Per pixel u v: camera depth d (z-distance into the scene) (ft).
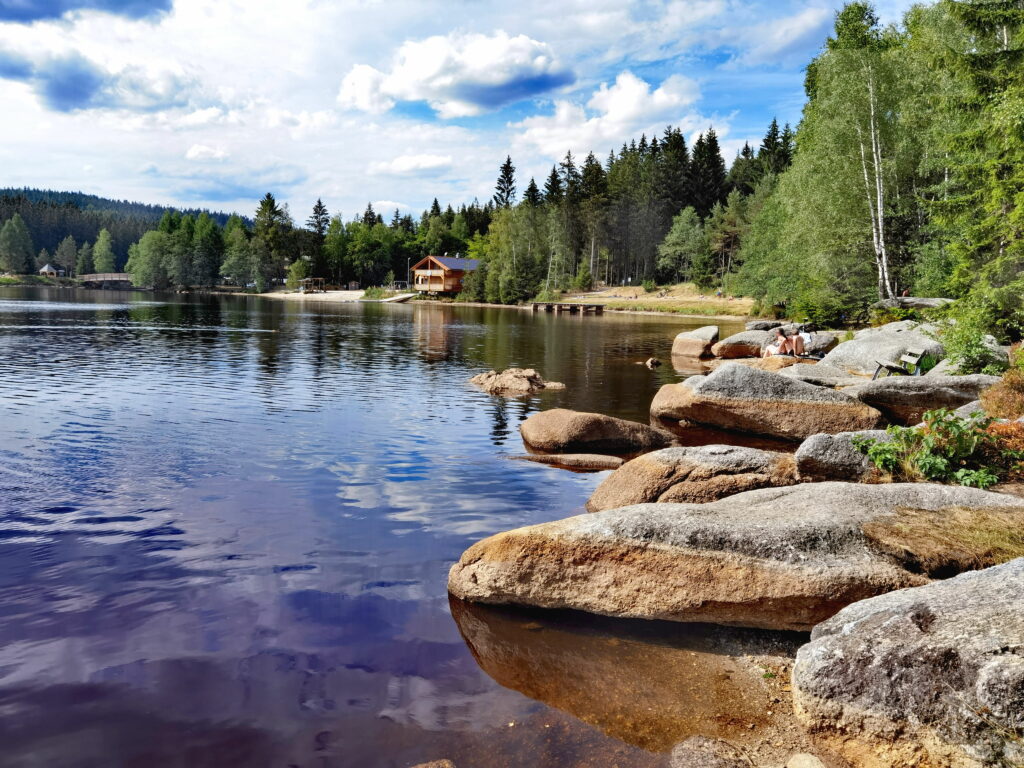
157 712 12.48
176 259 401.49
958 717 10.69
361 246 417.49
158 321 130.52
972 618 11.93
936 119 98.68
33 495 24.84
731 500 20.51
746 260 172.35
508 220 313.94
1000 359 46.26
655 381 63.00
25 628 15.29
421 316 183.01
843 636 12.74
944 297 92.68
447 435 37.73
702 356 87.56
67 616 15.93
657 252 320.09
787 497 20.22
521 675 14.40
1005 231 62.75
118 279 465.47
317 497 25.84
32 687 13.07
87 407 42.50
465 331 126.82
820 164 111.45
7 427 35.99
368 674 14.11
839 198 107.96
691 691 14.01
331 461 31.27
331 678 13.88
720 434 40.78
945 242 97.91
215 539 21.18
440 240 444.14
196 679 13.60
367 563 19.80
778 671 14.92
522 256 294.66
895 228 110.83
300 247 438.81
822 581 15.96
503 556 17.66
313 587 18.08
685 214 293.23
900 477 24.97
